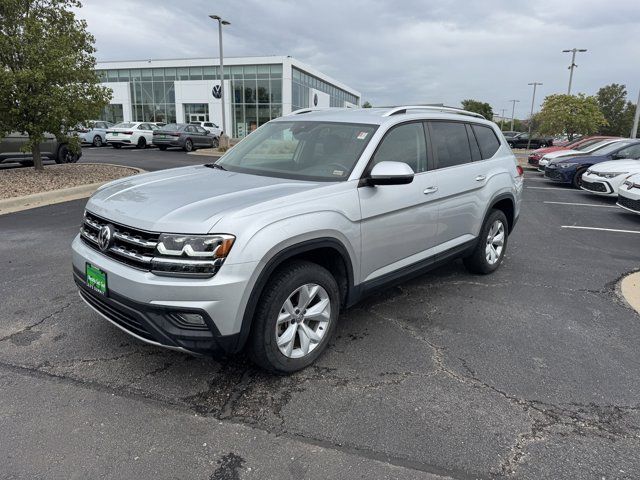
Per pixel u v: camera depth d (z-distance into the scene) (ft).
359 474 7.79
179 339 8.98
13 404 9.38
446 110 16.21
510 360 11.59
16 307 13.92
